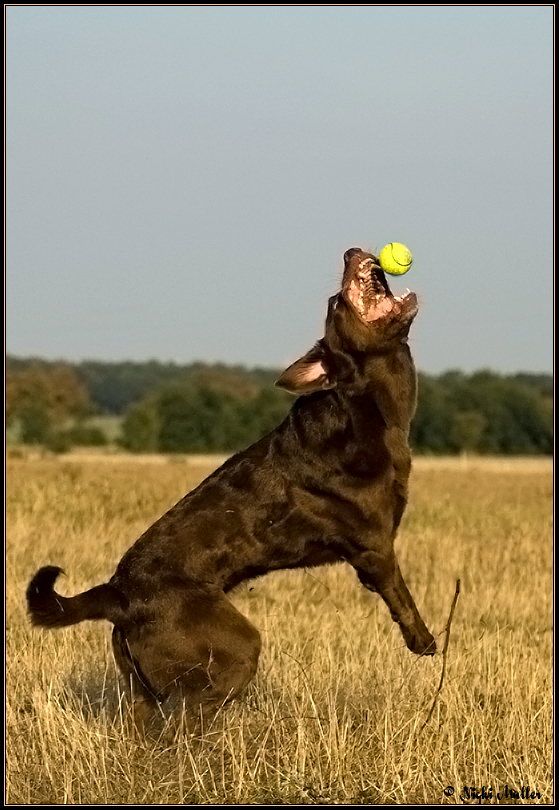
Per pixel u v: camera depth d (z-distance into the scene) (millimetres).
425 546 23797
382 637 15414
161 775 10273
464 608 18109
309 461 11453
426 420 101875
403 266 11516
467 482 50312
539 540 25812
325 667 13641
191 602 11070
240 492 11570
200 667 10922
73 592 16984
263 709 11695
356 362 11586
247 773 10305
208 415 101562
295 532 11516
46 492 29531
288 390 11469
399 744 10711
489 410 102938
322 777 10312
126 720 11094
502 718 11570
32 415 96188
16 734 11164
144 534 11562
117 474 43562
